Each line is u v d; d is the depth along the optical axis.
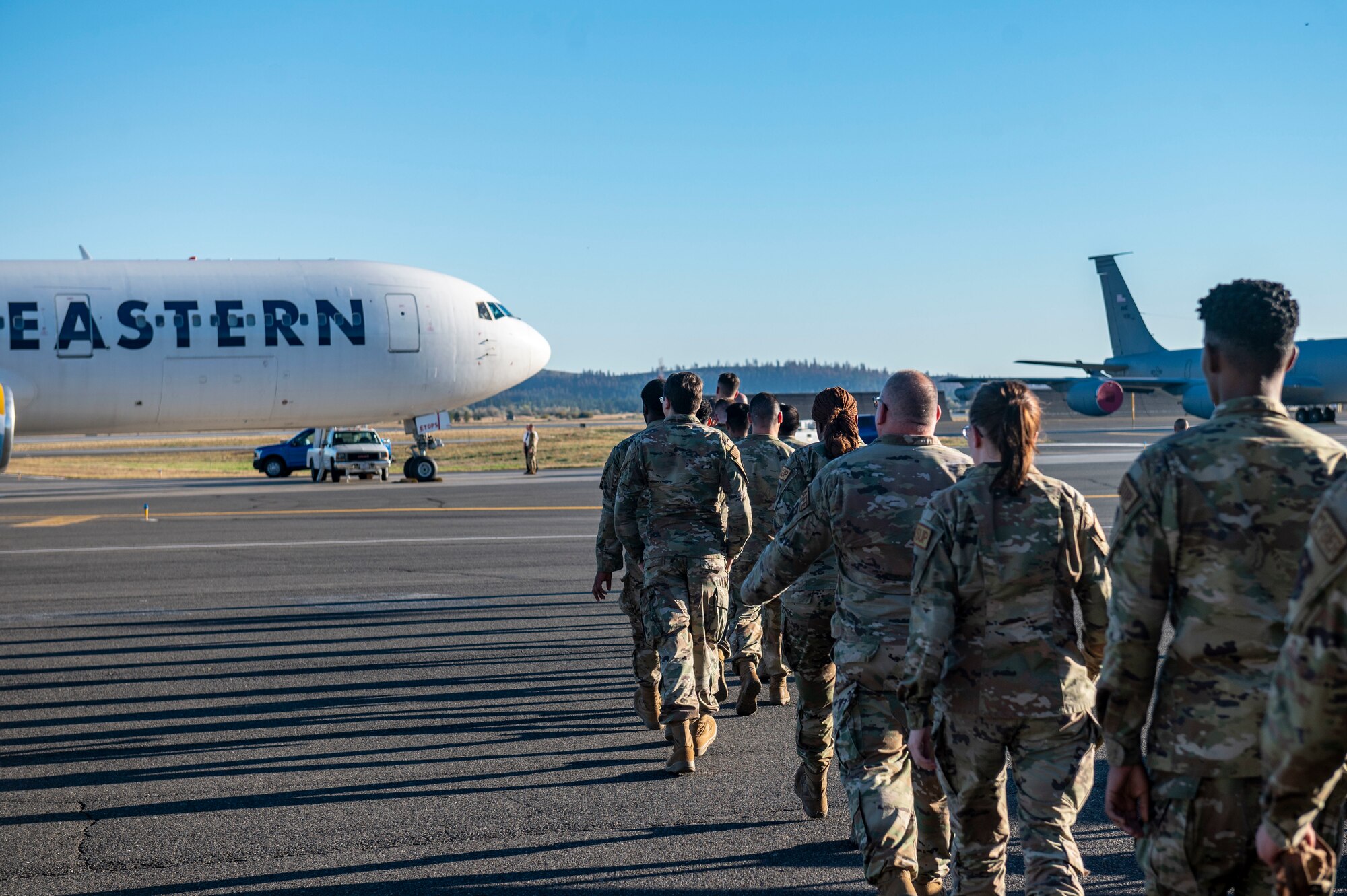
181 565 14.30
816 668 5.05
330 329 30.22
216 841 5.03
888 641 3.95
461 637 9.78
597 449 55.81
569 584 12.70
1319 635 2.18
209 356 28.97
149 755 6.37
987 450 3.54
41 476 41.41
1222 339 2.84
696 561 6.11
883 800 3.86
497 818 5.33
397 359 31.22
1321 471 2.73
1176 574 2.84
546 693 7.83
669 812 5.41
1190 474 2.79
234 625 10.33
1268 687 2.69
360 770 6.10
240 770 6.10
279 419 30.81
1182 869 2.80
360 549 16.03
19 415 27.78
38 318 27.34
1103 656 3.60
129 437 102.25
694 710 5.86
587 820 5.30
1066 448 42.06
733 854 4.85
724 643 7.63
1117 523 2.91
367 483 34.16
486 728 6.97
